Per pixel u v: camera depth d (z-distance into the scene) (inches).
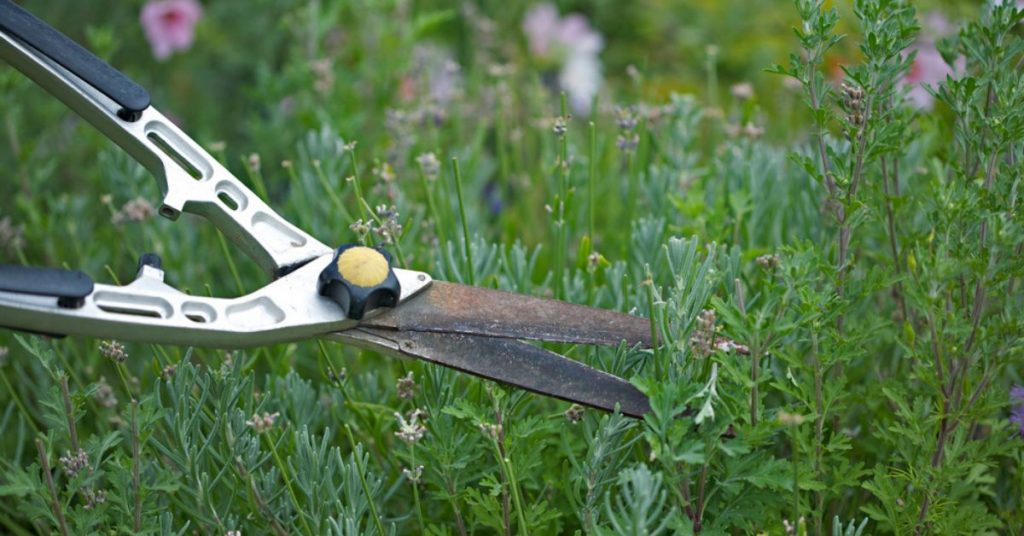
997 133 44.0
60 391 44.2
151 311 40.2
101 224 65.1
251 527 45.4
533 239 63.5
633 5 100.0
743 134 59.6
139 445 43.1
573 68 88.0
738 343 43.3
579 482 43.4
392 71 70.7
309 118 65.7
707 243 51.6
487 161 67.7
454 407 43.4
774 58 91.9
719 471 42.3
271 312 41.6
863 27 43.4
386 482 48.2
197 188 43.5
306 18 73.0
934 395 45.8
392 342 42.1
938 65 67.2
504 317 42.8
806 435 42.9
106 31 65.4
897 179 50.1
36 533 50.8
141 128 43.7
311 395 48.8
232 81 80.5
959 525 43.4
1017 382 49.3
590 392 41.8
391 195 54.5
